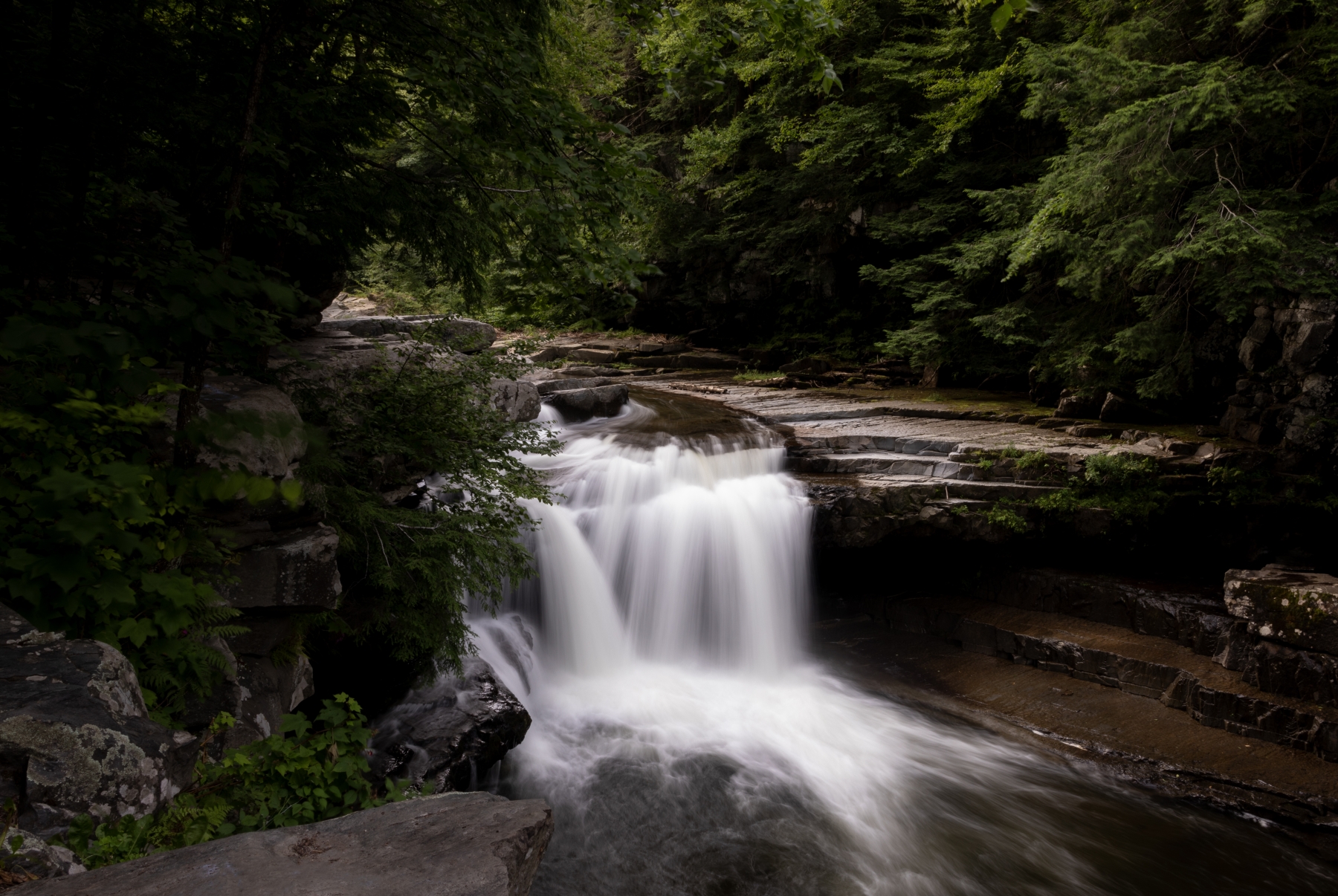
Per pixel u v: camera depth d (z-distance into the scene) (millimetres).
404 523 6227
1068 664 9266
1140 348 11891
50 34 4547
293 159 5848
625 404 15039
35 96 4520
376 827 2465
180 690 3938
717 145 20297
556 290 5613
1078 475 10359
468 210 6676
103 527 2816
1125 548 10266
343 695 4055
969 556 10883
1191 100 10141
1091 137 11398
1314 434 10078
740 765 7848
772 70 19156
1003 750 8344
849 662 10406
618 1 5312
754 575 10500
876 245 20250
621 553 10344
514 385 9828
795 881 6145
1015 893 6117
